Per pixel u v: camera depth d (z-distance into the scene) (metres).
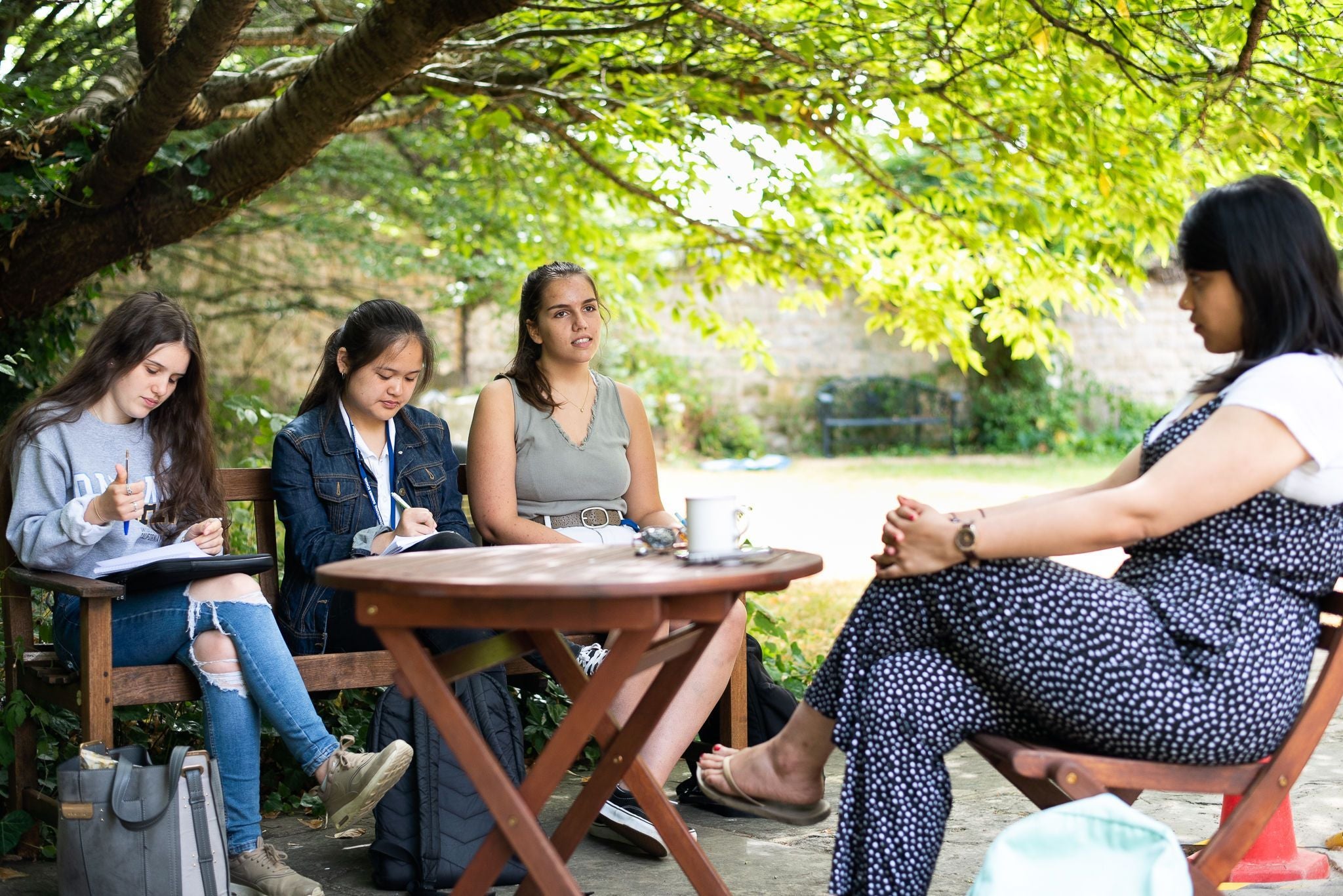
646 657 2.06
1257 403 1.92
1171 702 1.91
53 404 2.91
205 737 2.71
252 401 5.90
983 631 1.98
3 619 3.30
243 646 2.70
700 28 4.89
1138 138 4.65
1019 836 1.84
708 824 3.30
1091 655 1.93
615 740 2.32
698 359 18.30
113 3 4.78
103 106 4.64
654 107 5.35
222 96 4.87
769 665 5.07
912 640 2.09
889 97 4.93
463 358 14.30
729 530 2.05
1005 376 19.11
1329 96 3.99
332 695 3.98
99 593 2.58
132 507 2.67
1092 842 1.82
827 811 2.30
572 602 1.85
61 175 4.38
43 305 4.66
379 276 10.41
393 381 3.27
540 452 3.49
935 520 1.98
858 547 9.57
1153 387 18.73
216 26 3.70
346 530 3.25
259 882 2.66
